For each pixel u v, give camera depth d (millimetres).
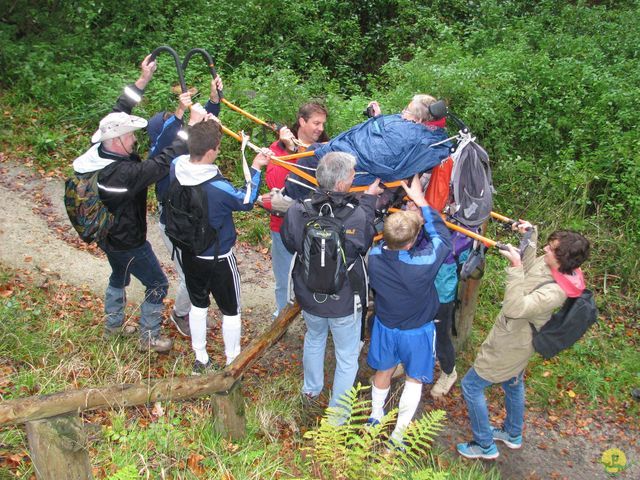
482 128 8328
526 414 5375
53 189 7016
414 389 4168
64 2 9719
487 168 4395
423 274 3822
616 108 8836
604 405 5625
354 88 10469
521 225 4281
